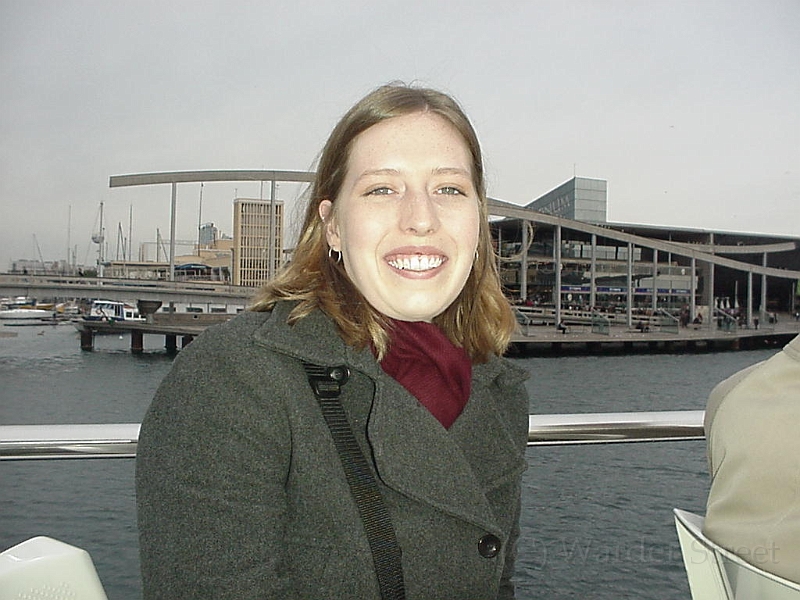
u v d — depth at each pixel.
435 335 1.19
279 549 0.97
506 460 1.21
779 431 0.82
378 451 1.03
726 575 0.90
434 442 1.08
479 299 1.38
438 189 1.15
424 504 1.05
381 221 1.11
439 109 1.18
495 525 1.09
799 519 0.78
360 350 1.09
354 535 0.98
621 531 1.78
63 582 0.70
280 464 0.99
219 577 0.90
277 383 1.00
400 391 1.09
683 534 0.98
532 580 1.78
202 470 0.94
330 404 1.04
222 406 0.97
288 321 1.10
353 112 1.17
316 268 1.21
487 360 1.34
